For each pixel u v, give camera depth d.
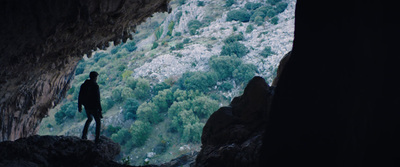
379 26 2.68
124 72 136.88
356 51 2.82
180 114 101.88
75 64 17.48
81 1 7.35
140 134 96.94
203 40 151.25
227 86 118.38
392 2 2.60
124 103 117.81
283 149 3.22
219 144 6.48
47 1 6.48
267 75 121.69
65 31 8.51
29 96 13.60
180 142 96.69
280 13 160.75
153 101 115.06
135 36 188.50
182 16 178.00
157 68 136.88
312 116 3.07
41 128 116.75
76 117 114.62
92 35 10.72
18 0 5.95
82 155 6.96
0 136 12.71
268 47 133.50
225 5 175.50
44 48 8.05
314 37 3.19
